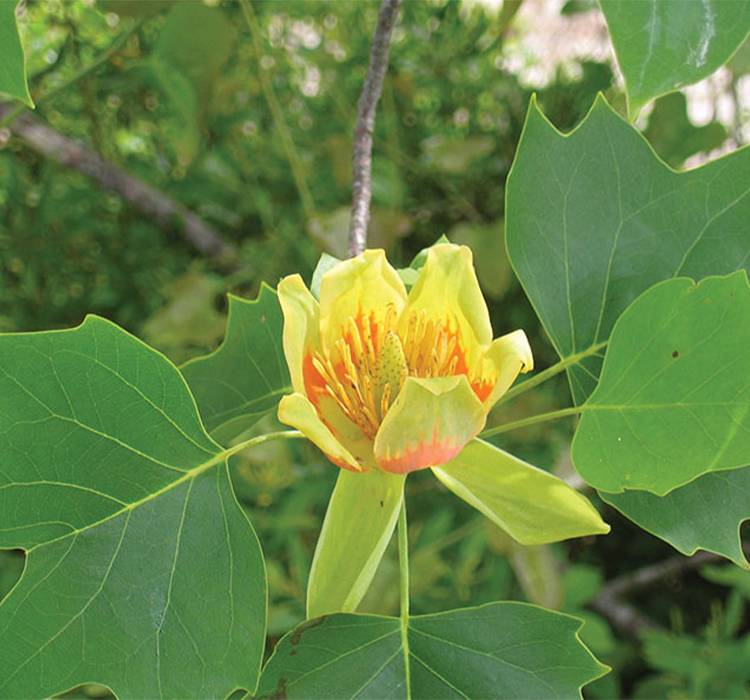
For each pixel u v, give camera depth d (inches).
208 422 11.2
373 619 8.2
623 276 9.2
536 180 9.1
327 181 23.3
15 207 23.3
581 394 9.4
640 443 8.0
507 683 7.8
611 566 24.5
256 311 11.0
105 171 22.0
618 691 21.6
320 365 9.0
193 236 23.0
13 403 7.5
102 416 7.8
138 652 7.6
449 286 9.0
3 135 20.3
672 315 7.7
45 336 7.5
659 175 9.2
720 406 7.6
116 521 7.8
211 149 22.7
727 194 9.1
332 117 23.6
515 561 16.9
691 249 9.1
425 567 18.6
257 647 7.7
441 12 23.0
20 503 7.6
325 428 8.2
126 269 24.0
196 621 7.7
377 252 9.0
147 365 7.7
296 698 7.8
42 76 17.7
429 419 8.2
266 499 19.9
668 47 6.6
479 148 20.8
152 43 18.7
